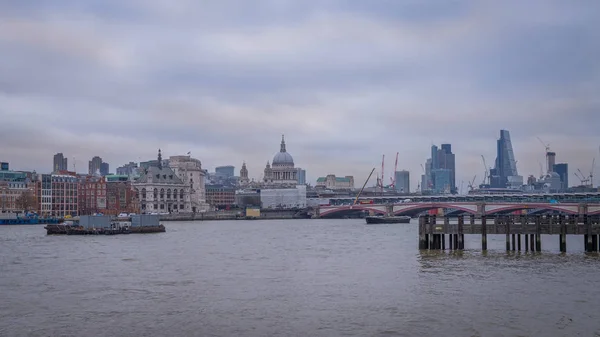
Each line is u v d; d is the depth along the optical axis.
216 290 80.94
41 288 83.56
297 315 66.31
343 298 74.50
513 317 63.56
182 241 174.12
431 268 96.00
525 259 104.06
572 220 111.12
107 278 92.25
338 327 61.31
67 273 98.25
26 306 71.81
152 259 118.94
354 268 101.25
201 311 68.56
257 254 128.88
